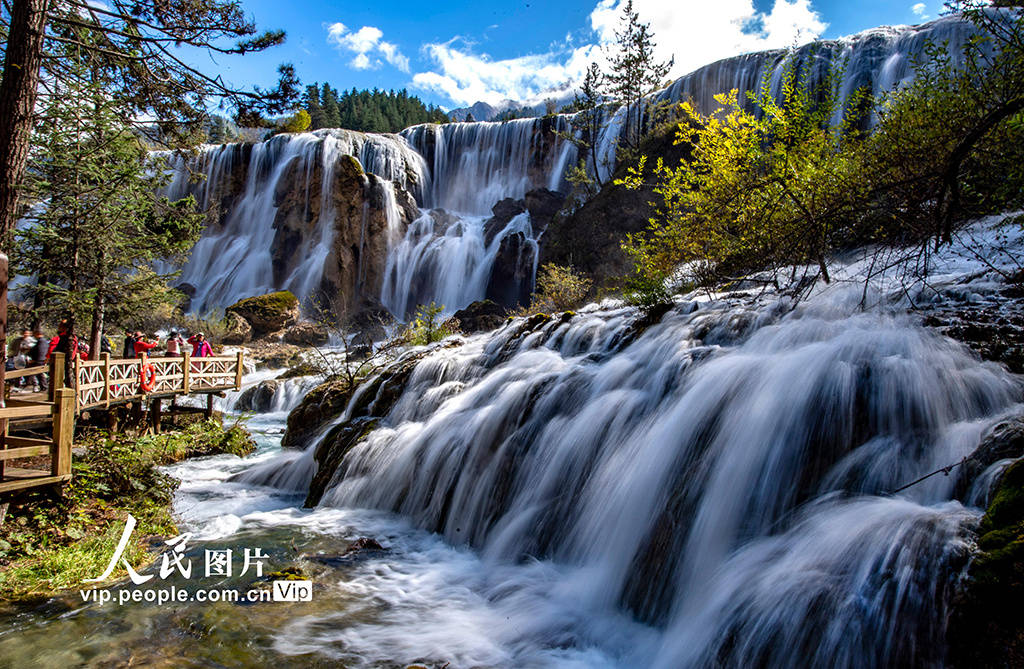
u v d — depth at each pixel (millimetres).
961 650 2855
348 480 8508
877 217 6141
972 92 5625
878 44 23047
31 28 8141
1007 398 4691
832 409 4938
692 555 4867
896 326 6148
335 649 4457
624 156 28859
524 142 40688
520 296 30547
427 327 16484
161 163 13898
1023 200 5723
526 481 6734
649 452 5805
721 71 29516
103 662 4242
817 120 8156
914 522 3568
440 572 5953
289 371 21609
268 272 37938
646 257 10531
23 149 8203
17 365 12062
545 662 4312
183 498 8852
